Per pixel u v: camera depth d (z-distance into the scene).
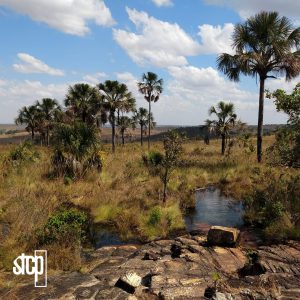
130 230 9.56
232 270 6.27
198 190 15.78
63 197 12.41
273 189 11.41
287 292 5.11
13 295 5.09
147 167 18.03
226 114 29.12
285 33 20.52
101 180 15.39
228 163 21.44
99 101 31.53
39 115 44.22
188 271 6.13
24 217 8.88
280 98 10.72
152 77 34.22
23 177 15.00
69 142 16.92
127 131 56.66
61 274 6.21
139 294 5.21
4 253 7.00
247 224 10.25
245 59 19.95
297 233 8.12
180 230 9.80
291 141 11.07
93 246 8.44
